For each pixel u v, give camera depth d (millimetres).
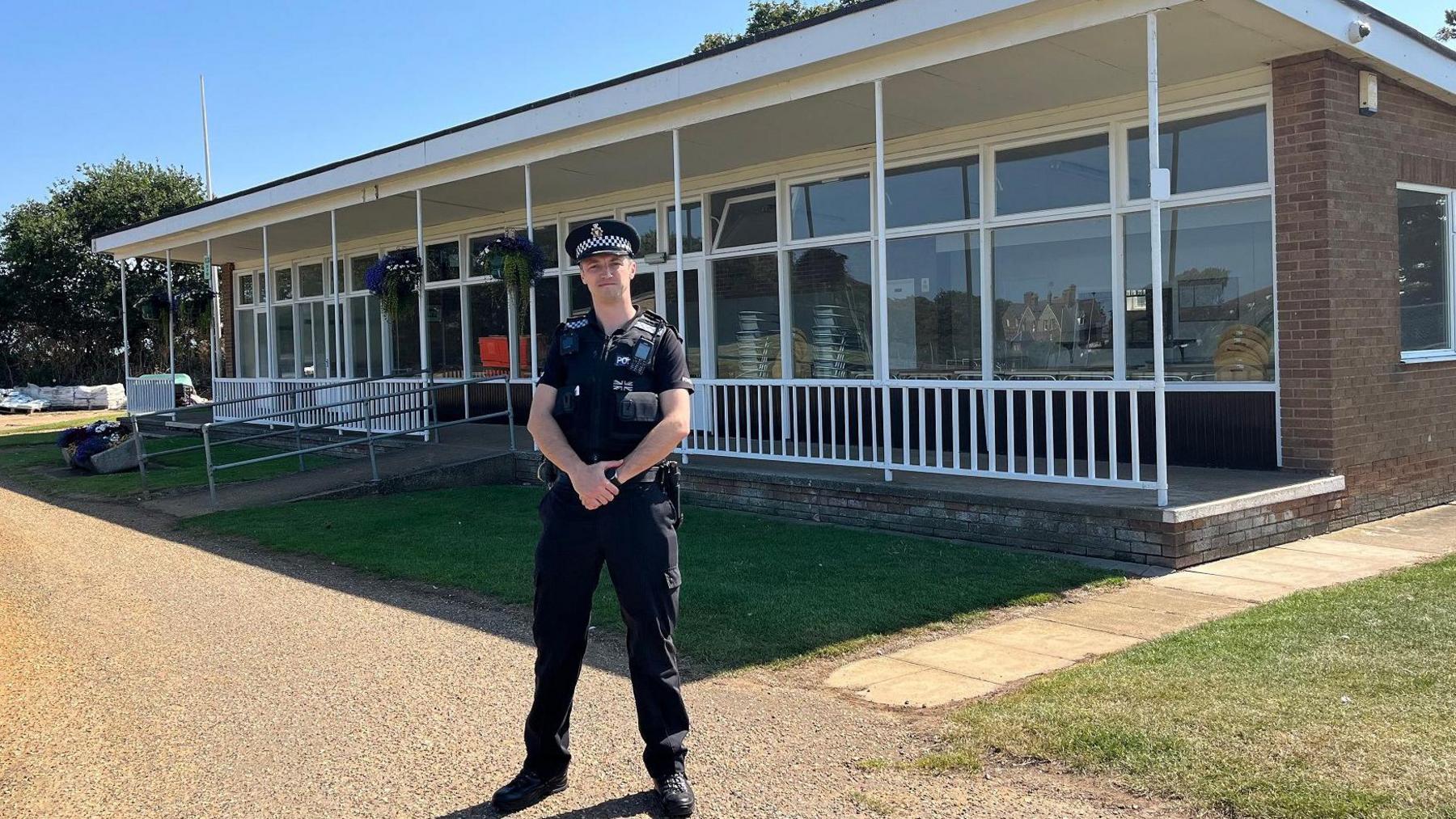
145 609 6207
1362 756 3312
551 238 13766
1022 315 9469
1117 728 3652
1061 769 3410
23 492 12070
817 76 8180
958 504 7387
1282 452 7887
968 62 7539
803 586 6086
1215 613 5359
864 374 10570
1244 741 3488
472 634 5445
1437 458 8648
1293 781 3152
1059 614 5500
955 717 3963
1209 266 8414
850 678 4566
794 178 11008
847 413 8453
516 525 8367
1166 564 6375
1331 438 7621
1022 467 8594
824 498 8227
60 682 4844
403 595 6336
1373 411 7953
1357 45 7387
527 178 10930
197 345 31688
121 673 4953
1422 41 8102
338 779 3627
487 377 14734
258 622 5824
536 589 3420
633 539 3305
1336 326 7633
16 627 5887
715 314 11938
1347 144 7742
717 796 3363
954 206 9844
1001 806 3186
